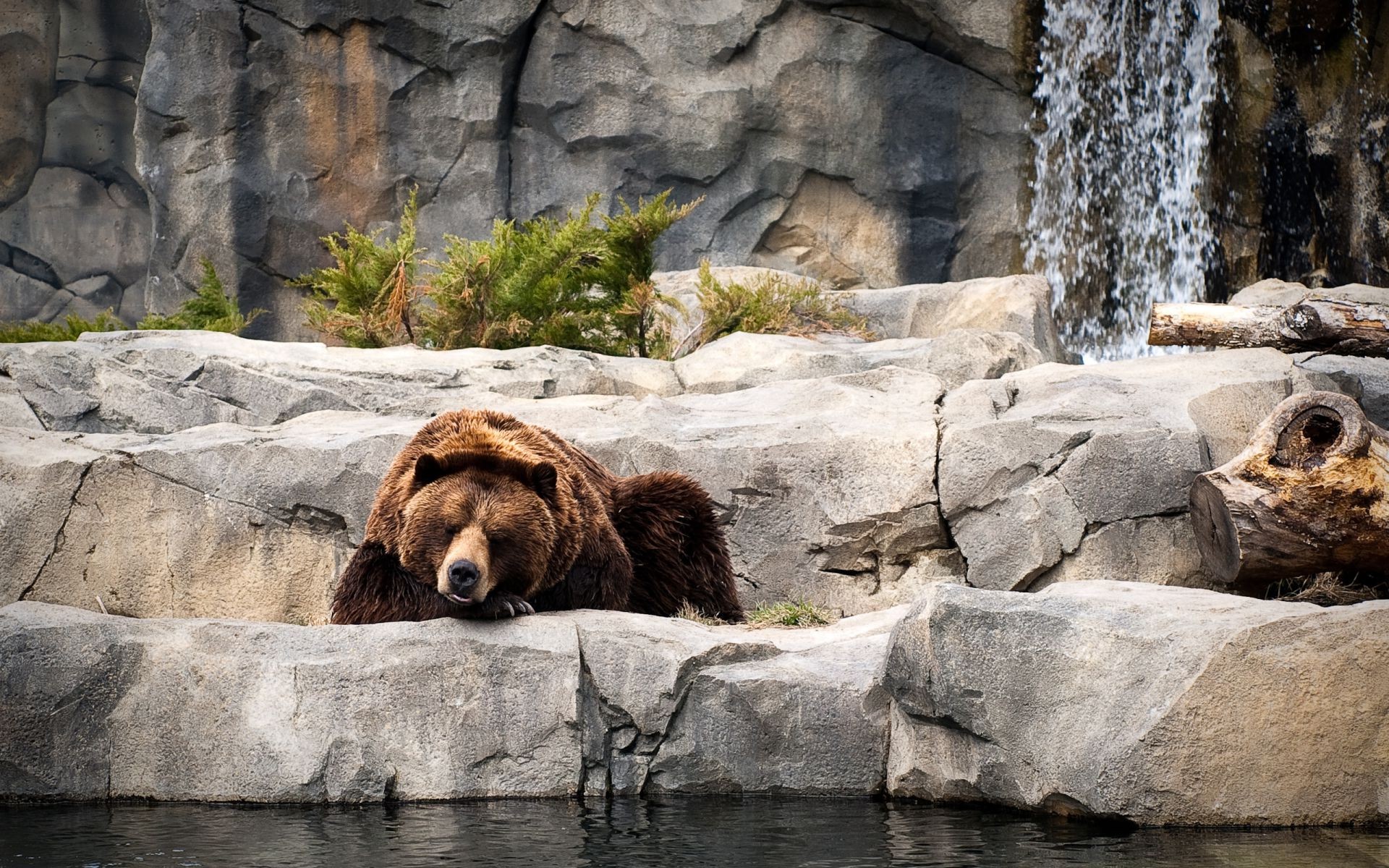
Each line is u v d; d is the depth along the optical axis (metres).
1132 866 6.73
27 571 12.42
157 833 7.64
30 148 39.78
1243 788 7.63
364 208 27.94
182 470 12.83
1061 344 22.72
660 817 8.18
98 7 39.59
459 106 27.81
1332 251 27.53
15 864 6.86
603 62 27.84
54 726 8.76
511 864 6.86
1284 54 27.64
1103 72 28.23
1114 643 7.93
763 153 27.97
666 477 11.86
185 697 8.79
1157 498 12.16
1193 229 28.39
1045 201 28.34
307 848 7.26
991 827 7.80
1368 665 7.69
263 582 12.87
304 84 27.70
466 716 8.82
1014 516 12.34
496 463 9.84
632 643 9.14
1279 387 13.09
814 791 8.98
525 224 21.30
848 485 12.71
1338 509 10.76
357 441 12.77
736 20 27.58
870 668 9.25
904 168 27.94
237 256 27.70
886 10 27.62
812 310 21.25
